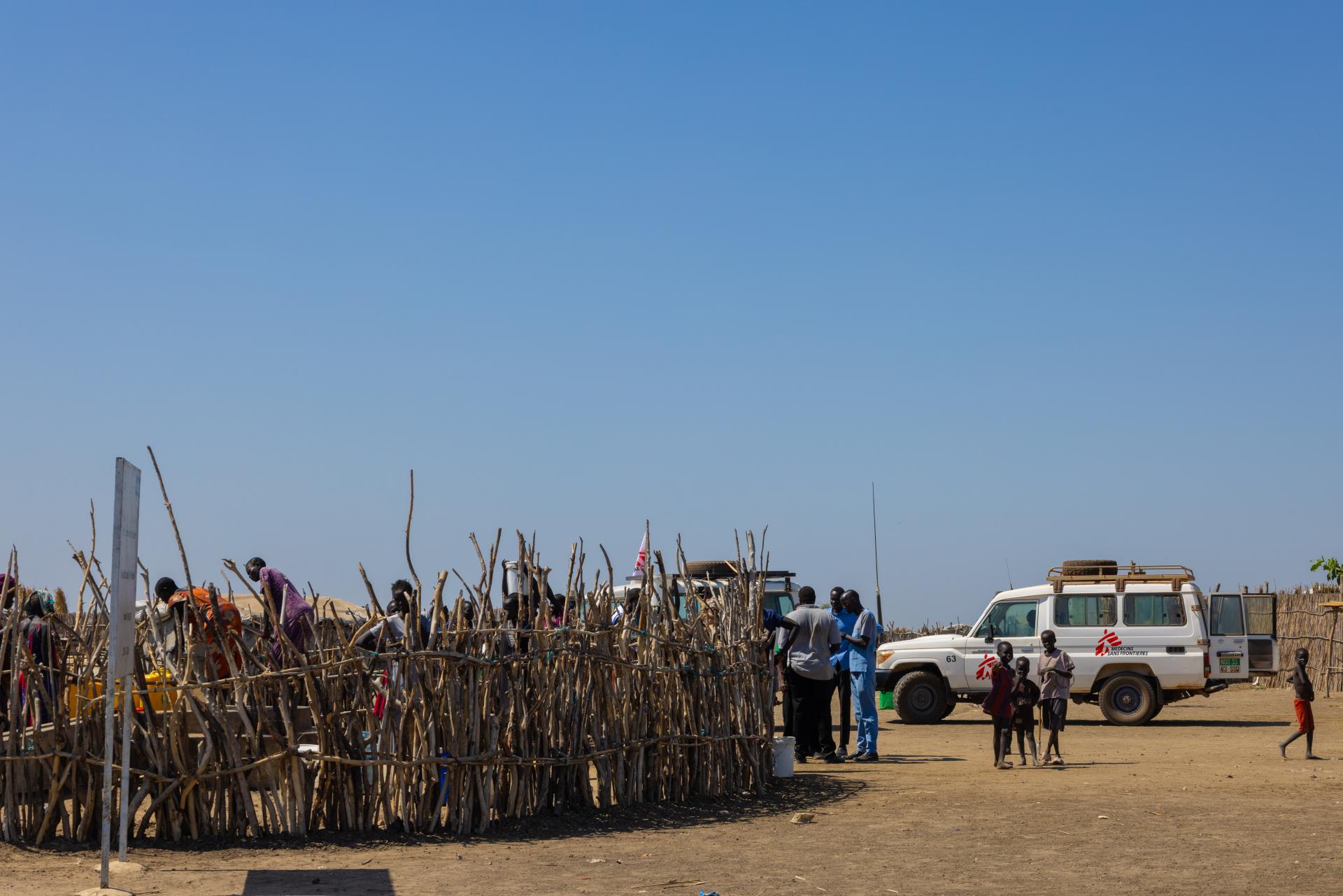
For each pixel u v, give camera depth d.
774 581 19.88
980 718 21.61
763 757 11.77
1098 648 19.86
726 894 7.11
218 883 7.19
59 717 8.26
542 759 9.41
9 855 7.88
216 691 8.41
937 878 7.54
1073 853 8.32
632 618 10.63
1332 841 8.72
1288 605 30.00
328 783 8.64
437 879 7.41
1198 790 11.47
